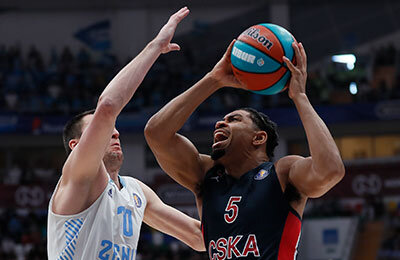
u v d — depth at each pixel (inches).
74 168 118.3
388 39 794.8
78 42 812.0
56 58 785.6
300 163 123.7
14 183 626.5
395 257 553.3
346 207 638.5
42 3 802.2
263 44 127.7
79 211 122.0
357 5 800.3
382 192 638.5
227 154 133.7
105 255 120.7
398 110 676.1
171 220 147.3
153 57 123.6
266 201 124.6
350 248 567.5
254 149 134.7
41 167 710.5
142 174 710.5
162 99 710.5
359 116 683.4
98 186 123.4
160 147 138.0
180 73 750.5
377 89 716.0
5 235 572.1
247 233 123.8
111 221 123.3
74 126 134.1
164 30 126.3
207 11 814.5
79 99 720.3
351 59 783.7
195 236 147.9
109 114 115.2
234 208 126.7
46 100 719.1
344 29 796.6
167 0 805.2
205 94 139.0
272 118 683.4
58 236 122.9
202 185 139.9
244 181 130.0
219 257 126.2
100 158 118.2
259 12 811.4
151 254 540.1
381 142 711.7
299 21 804.6
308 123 121.5
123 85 118.3
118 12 810.8
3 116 680.4
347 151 719.7
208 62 800.9
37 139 713.6
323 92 708.0
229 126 133.7
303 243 593.6
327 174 116.8
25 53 805.2
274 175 126.9
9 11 808.9
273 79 128.4
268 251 121.7
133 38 807.1
